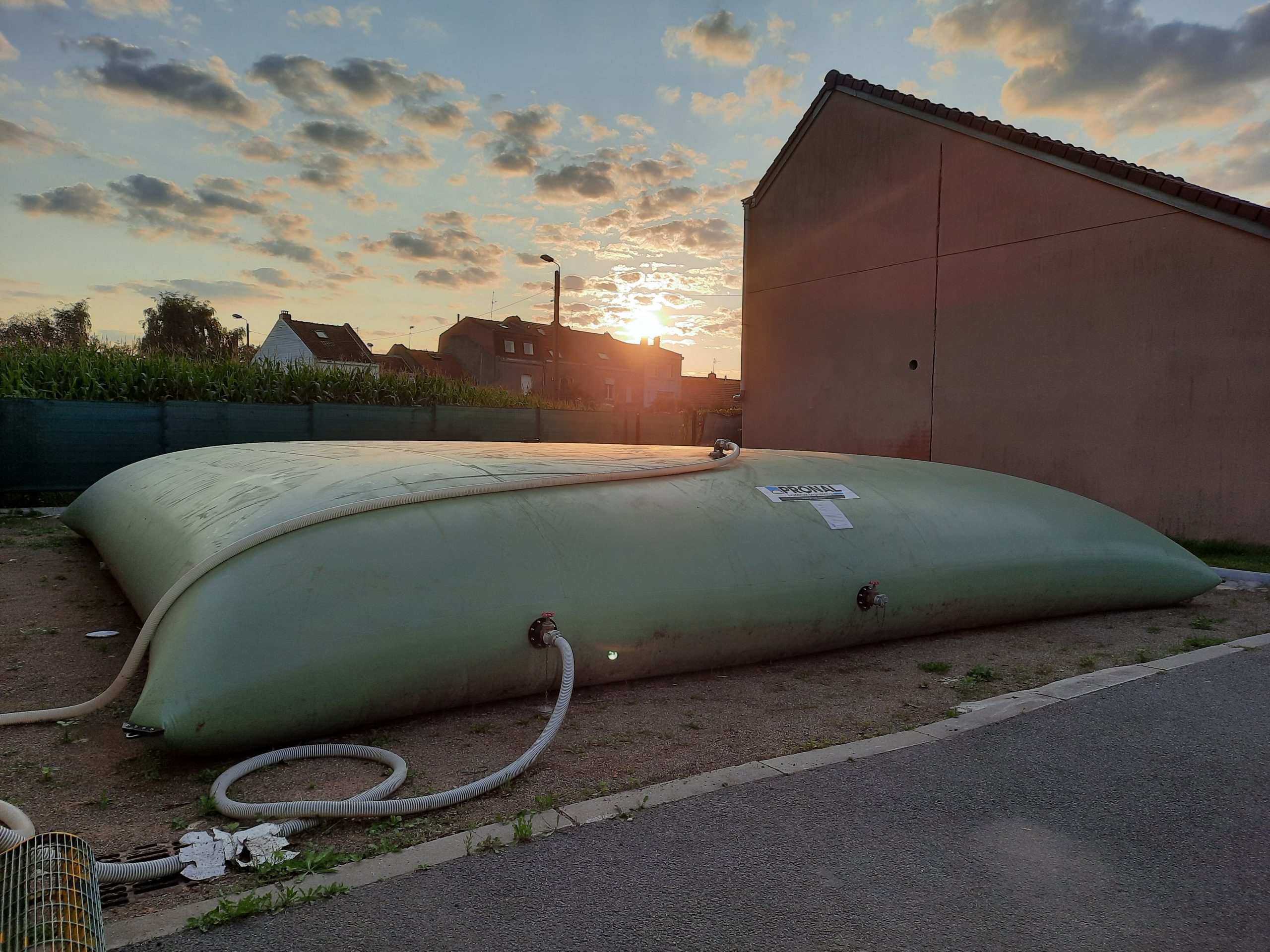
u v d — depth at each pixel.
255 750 2.92
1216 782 2.78
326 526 3.27
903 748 3.07
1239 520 7.91
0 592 5.62
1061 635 4.99
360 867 2.18
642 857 2.24
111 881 2.04
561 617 3.45
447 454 4.62
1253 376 7.79
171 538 4.02
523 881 2.11
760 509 4.47
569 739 3.16
